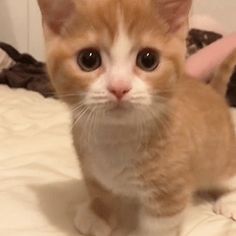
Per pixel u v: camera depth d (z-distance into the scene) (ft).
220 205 0.57
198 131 0.53
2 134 0.73
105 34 0.44
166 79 0.46
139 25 0.44
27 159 0.65
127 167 0.49
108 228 0.51
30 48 1.25
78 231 0.51
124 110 0.44
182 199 0.51
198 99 0.56
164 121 0.48
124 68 0.43
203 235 0.51
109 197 0.53
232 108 0.89
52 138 0.72
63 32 0.46
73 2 0.45
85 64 0.44
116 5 0.45
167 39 0.46
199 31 1.05
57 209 0.54
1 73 1.07
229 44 0.94
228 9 1.19
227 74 0.67
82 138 0.50
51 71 0.47
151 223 0.51
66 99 0.47
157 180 0.49
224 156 0.58
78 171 0.63
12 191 0.56
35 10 1.22
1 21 1.23
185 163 0.50
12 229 0.50
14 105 0.88
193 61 0.93
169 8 0.46
